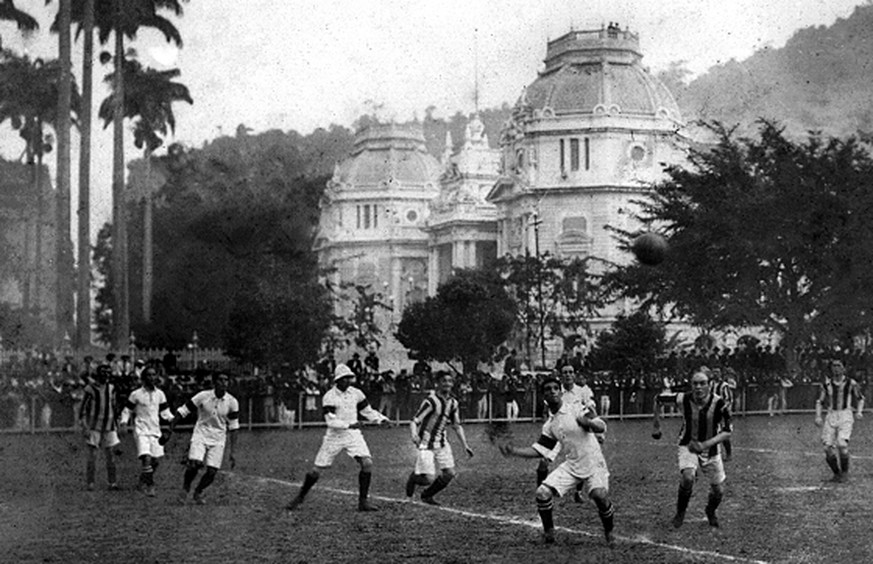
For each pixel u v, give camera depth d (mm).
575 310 63375
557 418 12375
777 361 44344
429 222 117750
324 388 37688
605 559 11305
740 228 46406
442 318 52688
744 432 32469
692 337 67125
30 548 12273
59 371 36594
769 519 14336
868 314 45938
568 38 93875
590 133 91875
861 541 12469
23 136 62938
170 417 17891
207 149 64500
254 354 40688
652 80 93500
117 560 11492
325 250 117812
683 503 13508
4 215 67125
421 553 11797
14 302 63875
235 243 60000
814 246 45406
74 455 26094
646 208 55406
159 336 58375
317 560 11422
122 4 51719
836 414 19062
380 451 27062
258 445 29062
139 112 60969
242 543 12547
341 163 122688
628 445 28078
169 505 16234
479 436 32375
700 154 51219
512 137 96938
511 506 15938
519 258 66125
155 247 61375
